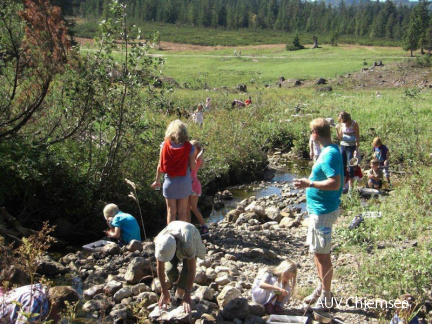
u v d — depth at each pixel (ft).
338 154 17.17
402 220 26.09
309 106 85.66
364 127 58.08
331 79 212.43
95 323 17.60
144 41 30.50
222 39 433.07
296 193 40.37
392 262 19.97
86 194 28.78
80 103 29.63
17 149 27.78
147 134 32.14
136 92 29.96
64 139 30.48
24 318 13.75
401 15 584.81
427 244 22.45
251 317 17.58
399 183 37.45
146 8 536.42
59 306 15.58
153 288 19.66
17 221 25.80
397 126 58.13
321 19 563.07
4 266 17.44
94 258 23.58
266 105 89.45
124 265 22.39
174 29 492.54
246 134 54.65
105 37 29.60
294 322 17.19
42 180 27.78
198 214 26.96
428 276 18.98
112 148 31.22
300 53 338.95
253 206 32.50
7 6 28.30
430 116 65.57
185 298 17.10
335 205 17.53
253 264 23.39
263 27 567.59
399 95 111.14
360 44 437.17
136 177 31.99
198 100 91.04
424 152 44.96
